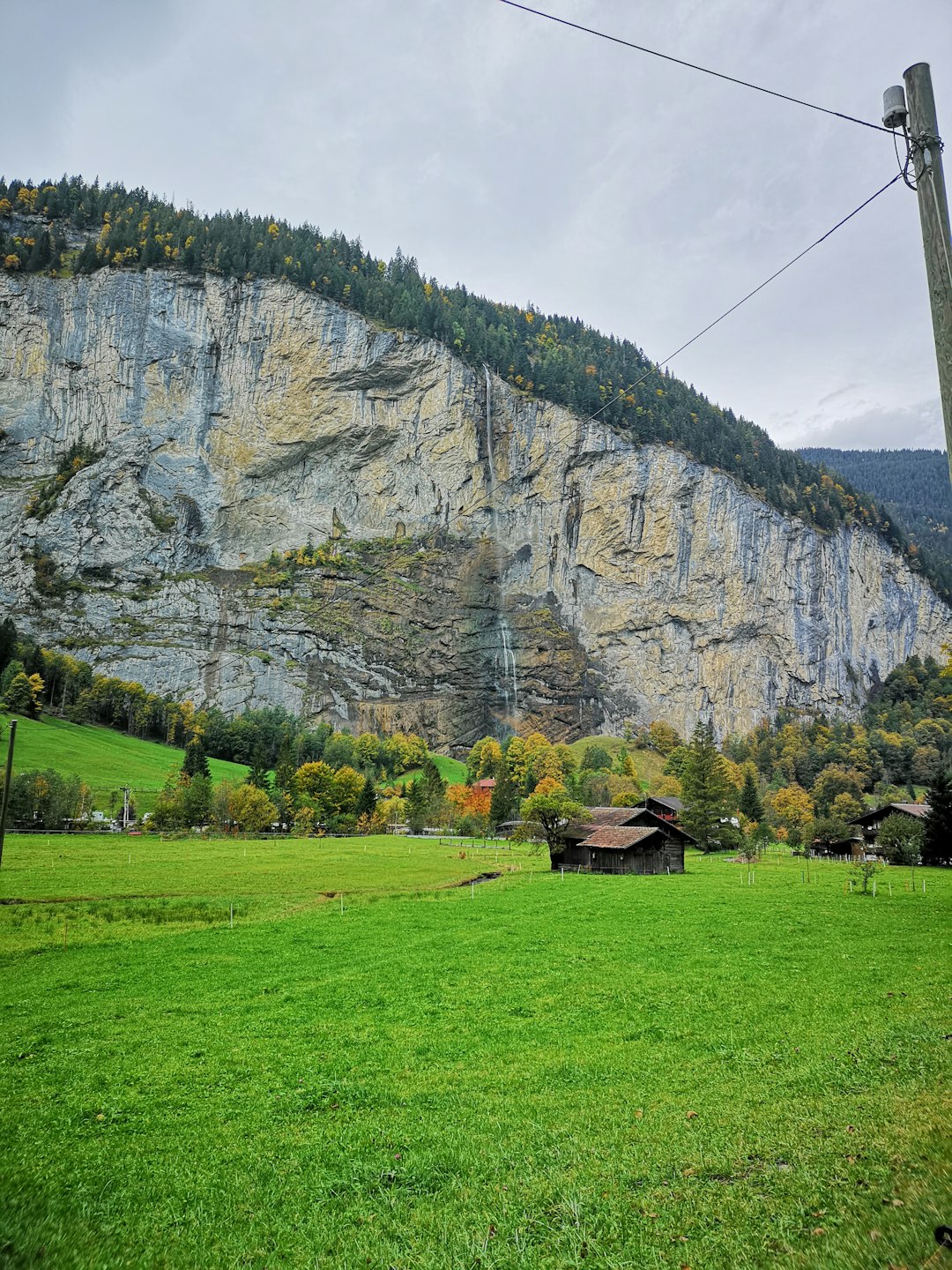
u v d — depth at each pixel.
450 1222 10.09
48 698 186.62
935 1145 10.52
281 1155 12.87
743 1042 17.47
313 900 49.81
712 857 89.56
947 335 10.29
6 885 54.31
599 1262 8.84
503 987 24.66
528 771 178.50
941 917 36.34
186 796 113.12
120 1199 11.47
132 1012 23.27
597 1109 13.98
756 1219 9.33
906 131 11.12
